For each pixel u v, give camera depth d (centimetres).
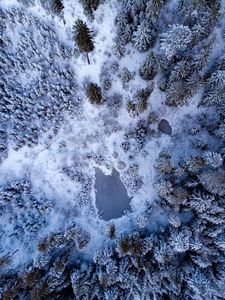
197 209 2567
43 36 2789
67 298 2695
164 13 2731
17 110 2848
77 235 2861
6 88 2823
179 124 2884
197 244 2483
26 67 2855
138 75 2842
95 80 2897
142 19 2512
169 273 2584
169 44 2369
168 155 2811
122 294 2662
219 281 2519
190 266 2638
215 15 2345
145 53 2784
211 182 2430
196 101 2816
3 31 2806
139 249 2594
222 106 2678
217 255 2580
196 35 2436
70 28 2823
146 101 2784
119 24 2625
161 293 2625
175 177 2770
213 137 2811
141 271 2698
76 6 2781
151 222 2902
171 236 2611
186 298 2647
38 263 2697
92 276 2719
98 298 2609
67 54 2833
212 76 2498
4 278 2742
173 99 2666
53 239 2755
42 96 2889
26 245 2900
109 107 2917
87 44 2588
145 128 2920
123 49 2761
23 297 2667
